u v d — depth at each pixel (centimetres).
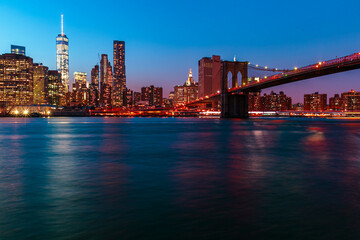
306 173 1512
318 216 854
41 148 2856
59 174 1508
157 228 775
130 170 1612
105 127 8344
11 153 2447
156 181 1330
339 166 1733
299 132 5672
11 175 1483
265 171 1570
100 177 1425
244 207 939
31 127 8325
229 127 8156
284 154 2328
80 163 1880
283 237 720
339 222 809
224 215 867
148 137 4372
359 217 846
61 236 730
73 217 856
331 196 1062
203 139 3962
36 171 1598
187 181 1325
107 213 889
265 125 9856
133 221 825
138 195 1089
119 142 3522
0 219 841
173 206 953
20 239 714
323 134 5034
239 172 1542
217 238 716
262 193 1108
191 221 821
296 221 818
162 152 2488
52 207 948
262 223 804
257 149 2703
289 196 1064
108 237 725
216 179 1368
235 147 2898
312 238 714
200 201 1007
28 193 1124
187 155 2270
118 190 1166
